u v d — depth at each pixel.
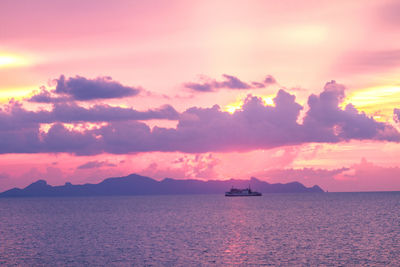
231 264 73.50
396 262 73.12
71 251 89.50
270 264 72.81
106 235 117.81
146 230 129.38
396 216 170.50
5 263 77.19
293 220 159.00
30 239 111.44
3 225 158.00
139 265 73.88
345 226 132.88
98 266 73.69
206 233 118.50
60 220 178.88
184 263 74.94
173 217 184.75
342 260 75.19
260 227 133.62
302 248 88.56
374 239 101.06
